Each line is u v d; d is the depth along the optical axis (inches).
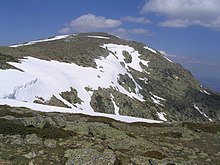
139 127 1406.3
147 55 6560.0
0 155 738.8
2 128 864.9
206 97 5757.9
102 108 3469.5
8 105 1651.1
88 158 730.2
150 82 5433.1
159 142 1111.0
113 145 892.0
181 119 4534.9
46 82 3107.8
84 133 997.2
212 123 1720.0
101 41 6737.2
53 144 830.5
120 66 5216.5
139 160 779.4
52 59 4178.2
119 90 4163.4
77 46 5531.5
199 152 1052.5
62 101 2992.1
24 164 705.6
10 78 2613.2
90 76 4003.4
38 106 1915.6
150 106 4264.3
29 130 887.7
